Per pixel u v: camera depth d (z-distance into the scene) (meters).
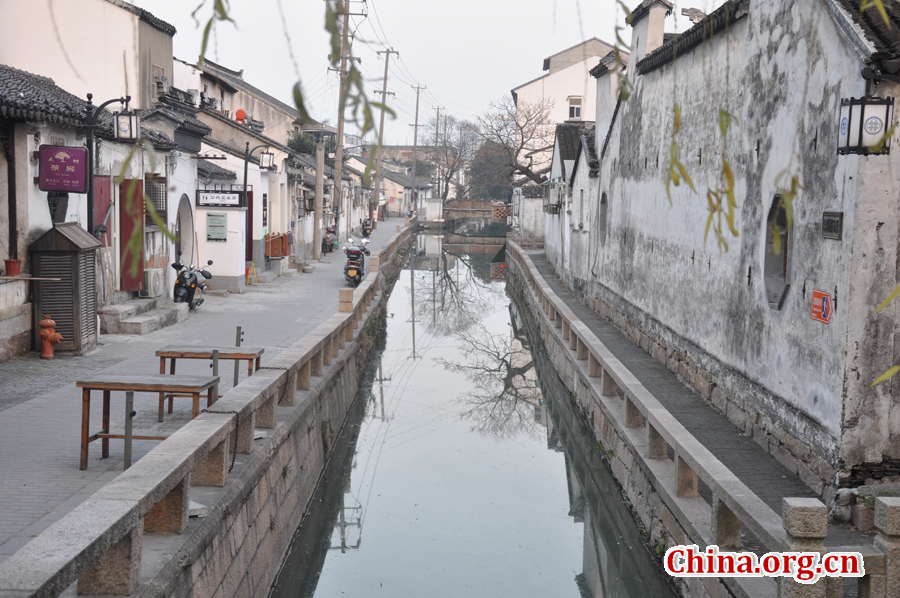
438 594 8.06
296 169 32.34
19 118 11.06
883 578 4.77
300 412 9.38
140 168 15.99
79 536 3.80
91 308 12.65
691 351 11.86
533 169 57.56
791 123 8.31
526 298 26.31
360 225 57.78
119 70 20.12
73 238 12.02
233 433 7.22
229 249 22.02
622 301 17.03
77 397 9.59
